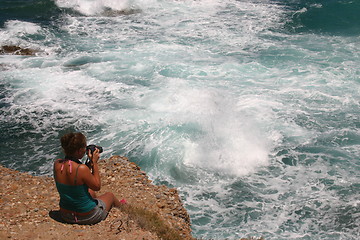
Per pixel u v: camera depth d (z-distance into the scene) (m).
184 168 10.74
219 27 22.58
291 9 25.69
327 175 10.46
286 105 14.10
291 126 12.80
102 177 8.72
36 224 5.37
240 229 8.59
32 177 8.17
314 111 13.70
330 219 8.93
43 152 11.58
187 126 12.69
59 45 20.12
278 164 11.00
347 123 12.94
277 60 18.14
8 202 6.34
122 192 8.10
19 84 15.77
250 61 18.06
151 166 10.82
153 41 20.55
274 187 10.08
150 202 7.88
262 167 10.89
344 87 15.33
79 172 4.95
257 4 26.98
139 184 8.54
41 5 25.61
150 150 11.46
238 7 26.36
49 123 13.09
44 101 14.47
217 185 10.14
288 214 9.09
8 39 20.31
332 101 14.34
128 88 15.40
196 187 10.05
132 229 5.71
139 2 26.56
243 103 14.20
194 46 19.84
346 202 9.44
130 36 21.39
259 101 14.32
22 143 12.02
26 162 11.07
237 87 15.49
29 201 6.51
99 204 5.65
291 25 22.94
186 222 7.93
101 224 5.57
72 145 4.90
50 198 6.81
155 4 26.62
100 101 14.48
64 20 23.92
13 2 27.73
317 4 26.44
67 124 12.98
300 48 19.47
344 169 10.68
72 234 5.14
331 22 23.31
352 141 11.97
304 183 10.20
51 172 10.63
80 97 14.80
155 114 13.46
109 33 21.91
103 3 25.88
